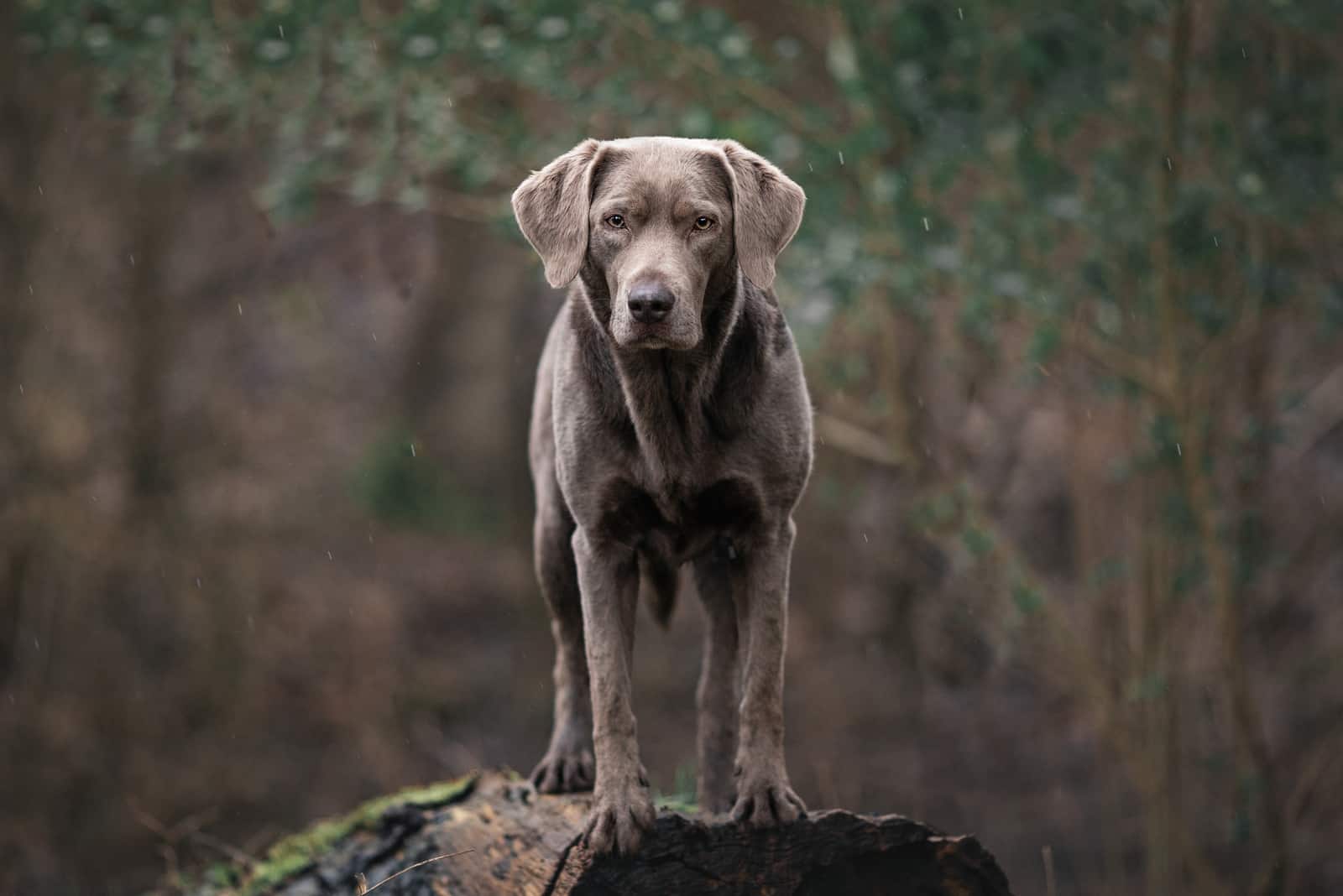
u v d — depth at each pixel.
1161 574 13.12
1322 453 17.11
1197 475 12.47
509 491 27.56
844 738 18.02
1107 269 12.73
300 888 7.25
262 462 23.11
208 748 18.59
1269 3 11.82
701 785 6.98
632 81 12.80
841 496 17.70
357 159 13.30
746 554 6.46
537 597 24.19
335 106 12.29
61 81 19.45
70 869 16.64
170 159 13.36
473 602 24.47
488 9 11.89
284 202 12.04
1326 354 16.28
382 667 20.70
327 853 7.45
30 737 17.55
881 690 18.70
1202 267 12.73
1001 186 12.85
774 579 6.39
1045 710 17.92
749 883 6.09
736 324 6.30
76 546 18.83
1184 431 12.45
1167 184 11.87
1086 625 15.09
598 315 6.31
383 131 12.25
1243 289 12.88
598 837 6.00
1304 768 14.89
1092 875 14.92
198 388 22.95
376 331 28.70
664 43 12.23
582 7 11.86
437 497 27.39
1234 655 12.77
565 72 12.36
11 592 18.30
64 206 20.06
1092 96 12.17
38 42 12.23
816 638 19.92
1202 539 12.64
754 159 6.32
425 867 6.77
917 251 12.04
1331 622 15.94
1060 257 13.55
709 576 7.04
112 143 19.52
